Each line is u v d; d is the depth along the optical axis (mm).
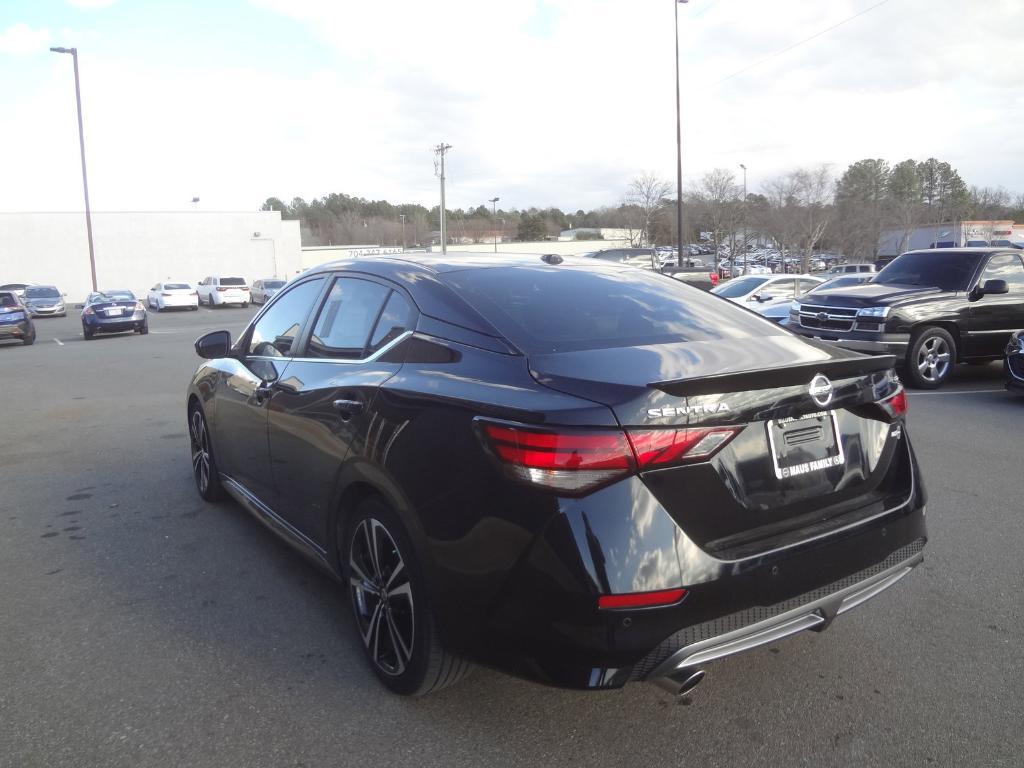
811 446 2766
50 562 4500
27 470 6645
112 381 12789
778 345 3086
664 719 2918
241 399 4430
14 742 2799
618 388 2455
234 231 57938
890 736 2805
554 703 3029
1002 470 6188
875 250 51812
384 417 2986
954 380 11062
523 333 2930
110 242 54469
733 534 2535
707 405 2459
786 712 2957
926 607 3816
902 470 3098
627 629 2330
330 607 3883
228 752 2738
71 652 3451
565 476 2357
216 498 5492
